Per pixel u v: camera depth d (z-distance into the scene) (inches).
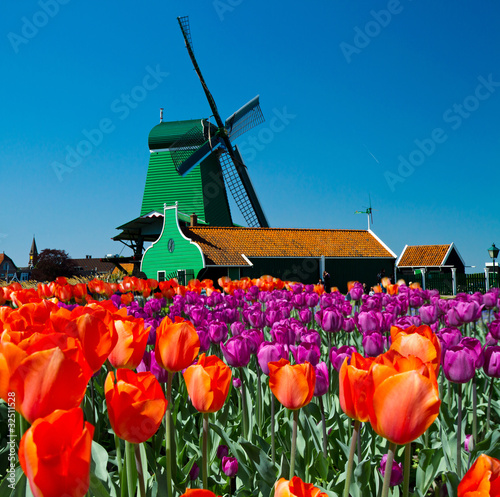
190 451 138.9
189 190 2038.6
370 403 62.3
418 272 1604.3
